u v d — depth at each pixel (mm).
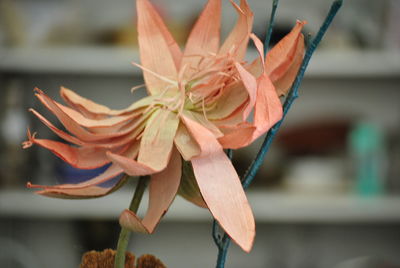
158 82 897
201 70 830
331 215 2066
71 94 848
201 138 717
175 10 2098
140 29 917
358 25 2059
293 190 2076
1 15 2039
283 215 2061
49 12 2076
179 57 921
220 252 790
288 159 2109
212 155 735
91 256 827
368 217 2066
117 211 2053
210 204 710
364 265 1789
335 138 2139
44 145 760
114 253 831
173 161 776
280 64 777
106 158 808
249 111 704
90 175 1974
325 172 2078
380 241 2268
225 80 811
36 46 2068
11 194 2043
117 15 2084
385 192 2084
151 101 819
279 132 2131
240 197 720
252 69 797
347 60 2041
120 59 2041
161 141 774
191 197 785
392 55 2047
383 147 2125
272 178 2094
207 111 818
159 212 750
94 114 844
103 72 2068
